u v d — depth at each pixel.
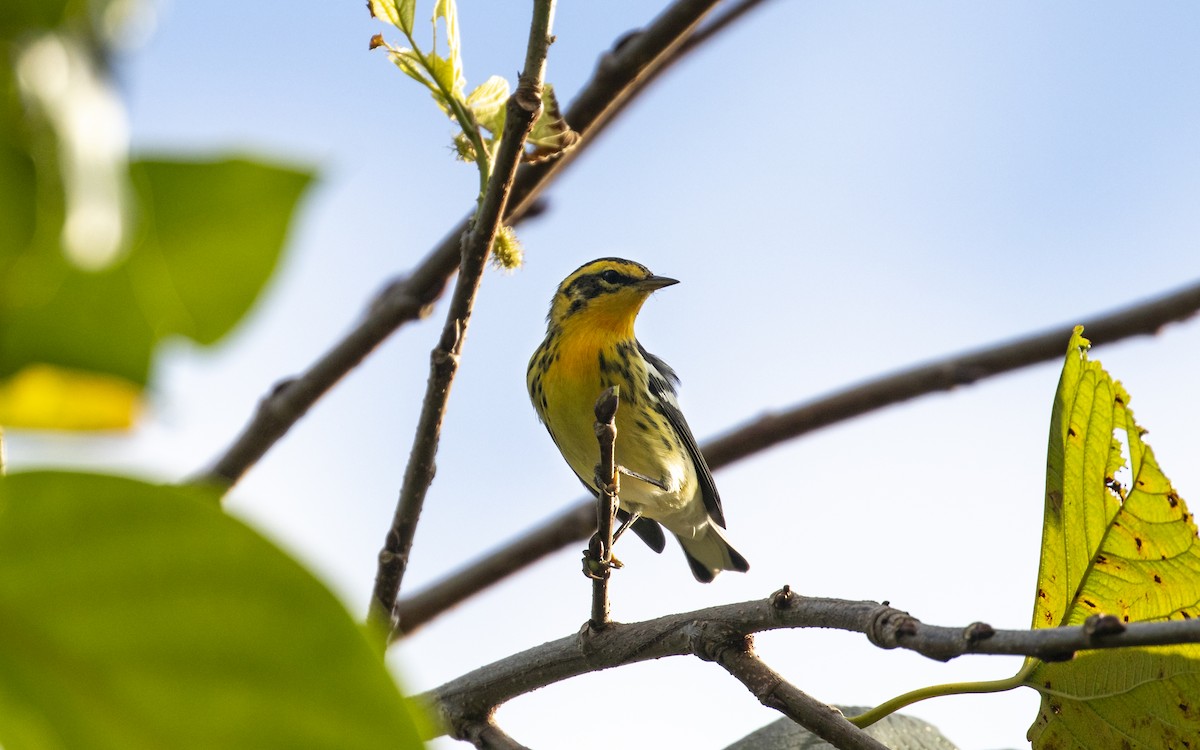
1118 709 5.83
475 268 6.94
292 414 9.00
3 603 1.84
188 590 1.86
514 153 6.67
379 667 1.88
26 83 1.26
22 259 1.31
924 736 7.73
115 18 1.31
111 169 1.30
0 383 1.41
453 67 7.05
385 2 6.94
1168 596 5.70
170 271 1.44
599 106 9.12
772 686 6.50
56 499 1.79
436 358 7.19
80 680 1.89
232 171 1.44
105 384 1.60
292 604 1.86
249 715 1.91
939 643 4.97
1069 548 5.85
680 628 7.07
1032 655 4.61
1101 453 5.72
